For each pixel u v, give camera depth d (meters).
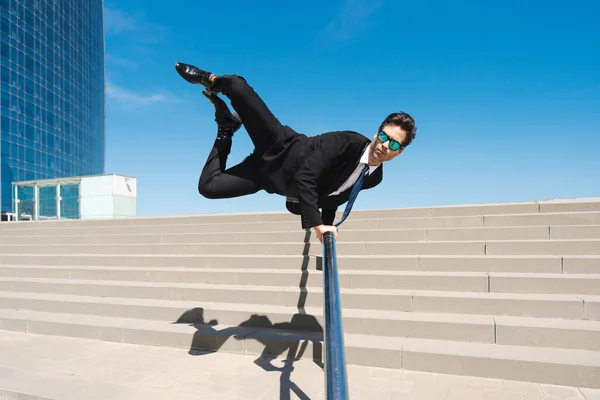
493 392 3.34
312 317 4.75
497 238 5.86
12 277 7.20
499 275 4.84
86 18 56.50
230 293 5.51
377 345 4.03
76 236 8.38
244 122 2.29
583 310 4.17
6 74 38.72
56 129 46.59
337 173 2.34
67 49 49.94
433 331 4.22
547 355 3.67
